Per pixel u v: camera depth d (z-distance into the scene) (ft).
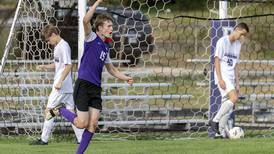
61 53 81.51
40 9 107.55
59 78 82.02
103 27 66.85
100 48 66.90
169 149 76.48
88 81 66.80
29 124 97.30
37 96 105.91
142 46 131.34
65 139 91.50
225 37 88.38
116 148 78.48
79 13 90.63
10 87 104.01
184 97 107.04
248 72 124.36
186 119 104.06
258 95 108.99
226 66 88.43
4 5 260.42
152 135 96.63
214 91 95.66
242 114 111.14
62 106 78.84
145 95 109.50
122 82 121.39
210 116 95.81
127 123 98.58
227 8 105.70
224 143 81.66
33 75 109.29
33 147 80.33
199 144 81.15
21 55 111.14
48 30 81.56
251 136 93.50
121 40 126.00
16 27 108.78
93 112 67.46
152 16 132.87
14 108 105.91
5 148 79.20
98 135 96.17
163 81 131.75
